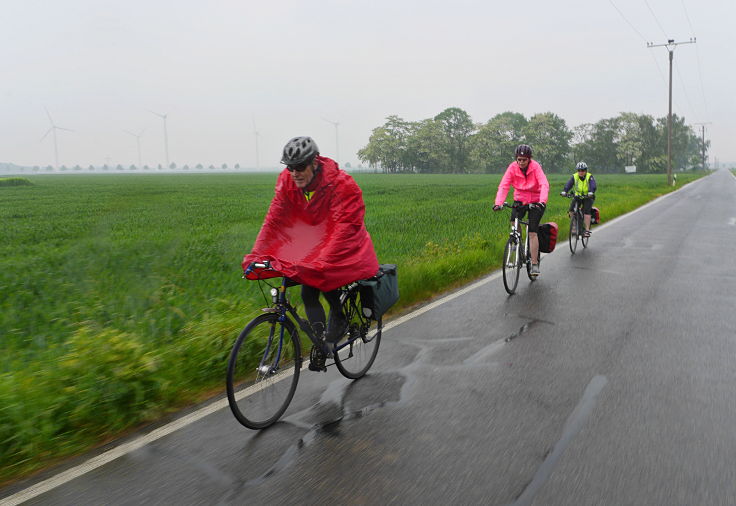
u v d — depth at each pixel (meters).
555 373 4.37
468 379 4.28
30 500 2.72
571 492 2.68
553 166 126.75
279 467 3.00
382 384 4.22
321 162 3.55
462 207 21.83
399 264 8.37
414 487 2.76
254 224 17.30
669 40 40.75
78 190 54.53
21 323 5.65
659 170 123.00
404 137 144.12
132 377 3.75
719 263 9.54
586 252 10.99
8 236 15.23
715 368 4.42
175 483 2.85
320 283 3.50
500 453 3.09
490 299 7.01
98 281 7.60
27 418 3.30
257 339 4.15
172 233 14.65
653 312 6.24
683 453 3.04
